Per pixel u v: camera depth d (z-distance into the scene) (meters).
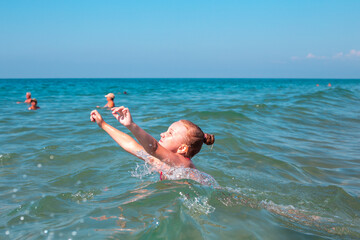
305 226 2.22
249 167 4.01
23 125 7.08
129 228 1.81
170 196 2.28
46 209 2.31
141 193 2.46
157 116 8.36
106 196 2.62
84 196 2.67
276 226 2.07
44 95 21.23
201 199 2.28
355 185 3.64
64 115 9.22
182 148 2.68
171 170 2.70
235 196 2.57
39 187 3.04
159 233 1.70
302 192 3.21
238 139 5.48
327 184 3.58
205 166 3.88
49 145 4.94
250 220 2.06
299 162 4.52
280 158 4.61
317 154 5.08
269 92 24.69
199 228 1.80
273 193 3.06
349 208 2.87
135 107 11.50
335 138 6.53
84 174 3.47
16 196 2.77
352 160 4.79
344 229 2.27
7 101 15.22
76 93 24.33
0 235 1.90
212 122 7.18
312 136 6.61
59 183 3.17
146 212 2.02
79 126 6.91
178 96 19.72
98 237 1.72
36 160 4.08
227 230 1.84
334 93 16.66
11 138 5.55
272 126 7.43
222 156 4.46
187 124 2.72
